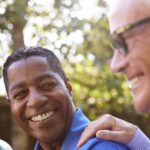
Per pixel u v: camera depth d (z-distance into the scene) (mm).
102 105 9617
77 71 9531
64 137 2523
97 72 9484
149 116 9500
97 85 9547
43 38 8602
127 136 2314
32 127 2516
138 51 1368
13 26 8227
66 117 2514
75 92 9656
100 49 9109
